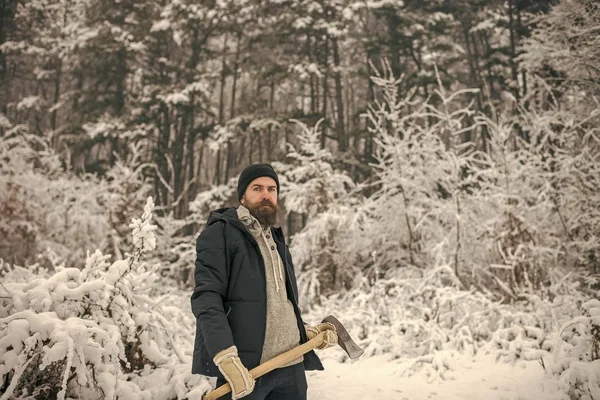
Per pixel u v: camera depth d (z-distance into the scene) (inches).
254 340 69.1
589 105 303.1
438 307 194.9
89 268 116.2
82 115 864.9
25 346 93.5
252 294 70.8
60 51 1005.2
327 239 322.7
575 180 262.7
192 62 887.1
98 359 100.4
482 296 194.4
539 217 273.0
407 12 784.3
